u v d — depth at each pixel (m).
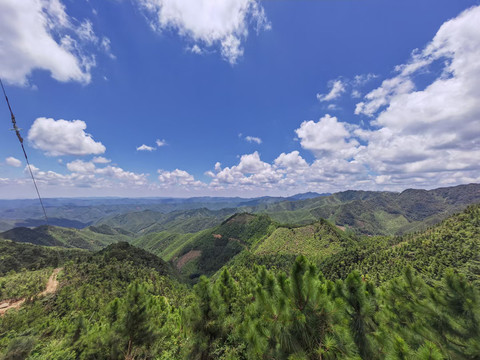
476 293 6.91
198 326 11.02
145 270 118.94
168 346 16.05
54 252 157.38
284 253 146.00
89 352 13.69
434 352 5.73
